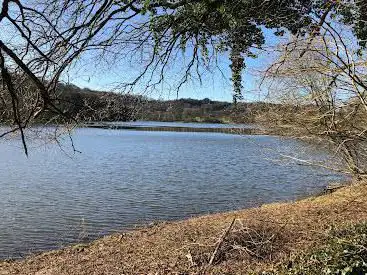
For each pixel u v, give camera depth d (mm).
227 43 6234
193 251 9094
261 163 35875
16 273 9500
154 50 5590
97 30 2953
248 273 7641
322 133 8117
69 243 12102
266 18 5676
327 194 13406
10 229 13852
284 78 8016
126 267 9055
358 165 9406
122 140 71188
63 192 21078
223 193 20703
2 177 26359
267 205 13508
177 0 5535
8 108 2520
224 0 5207
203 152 48281
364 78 6840
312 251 7398
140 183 24438
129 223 14508
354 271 6195
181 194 20578
